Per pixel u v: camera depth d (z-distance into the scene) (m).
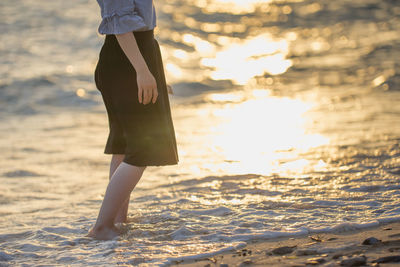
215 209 4.29
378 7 33.72
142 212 4.36
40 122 12.71
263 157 6.99
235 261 2.92
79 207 5.40
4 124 12.52
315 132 8.85
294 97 14.62
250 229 3.62
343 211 3.95
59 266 3.14
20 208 5.51
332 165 6.03
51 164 8.15
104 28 3.43
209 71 20.23
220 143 8.56
